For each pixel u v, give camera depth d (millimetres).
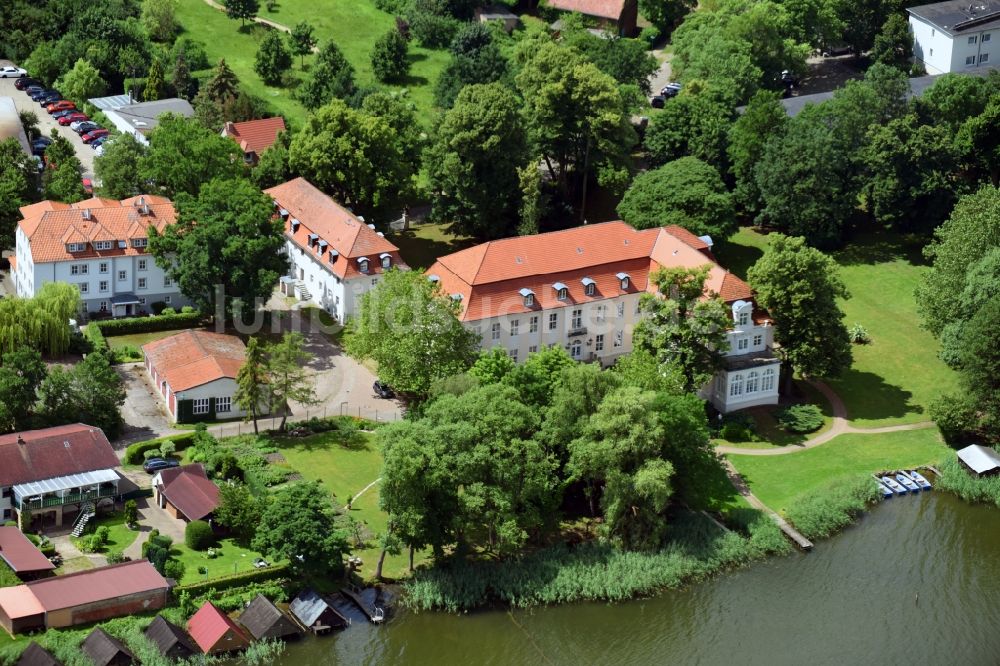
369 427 185875
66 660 140875
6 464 163000
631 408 162375
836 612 158000
